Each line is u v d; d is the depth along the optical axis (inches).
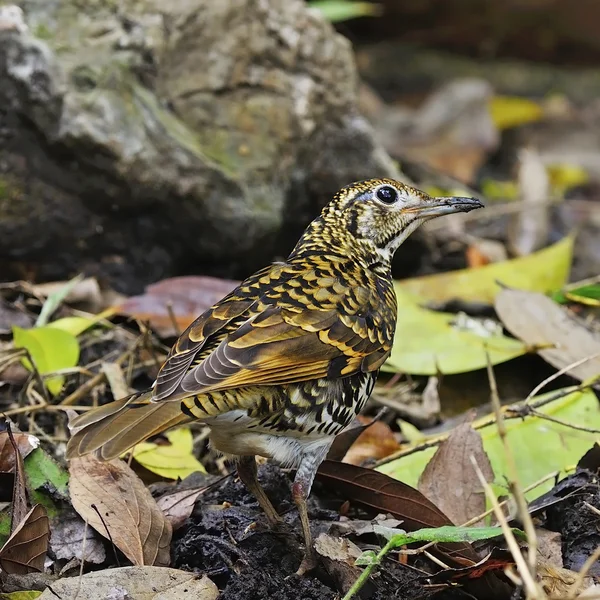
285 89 518.6
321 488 365.1
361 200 359.3
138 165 466.0
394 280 521.0
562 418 402.6
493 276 521.7
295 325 305.4
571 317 458.3
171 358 300.7
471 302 508.4
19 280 484.1
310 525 337.4
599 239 681.0
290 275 325.4
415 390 452.1
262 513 336.8
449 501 351.9
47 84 457.4
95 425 280.1
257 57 514.0
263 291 317.1
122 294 490.6
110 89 469.4
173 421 283.6
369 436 400.8
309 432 311.9
